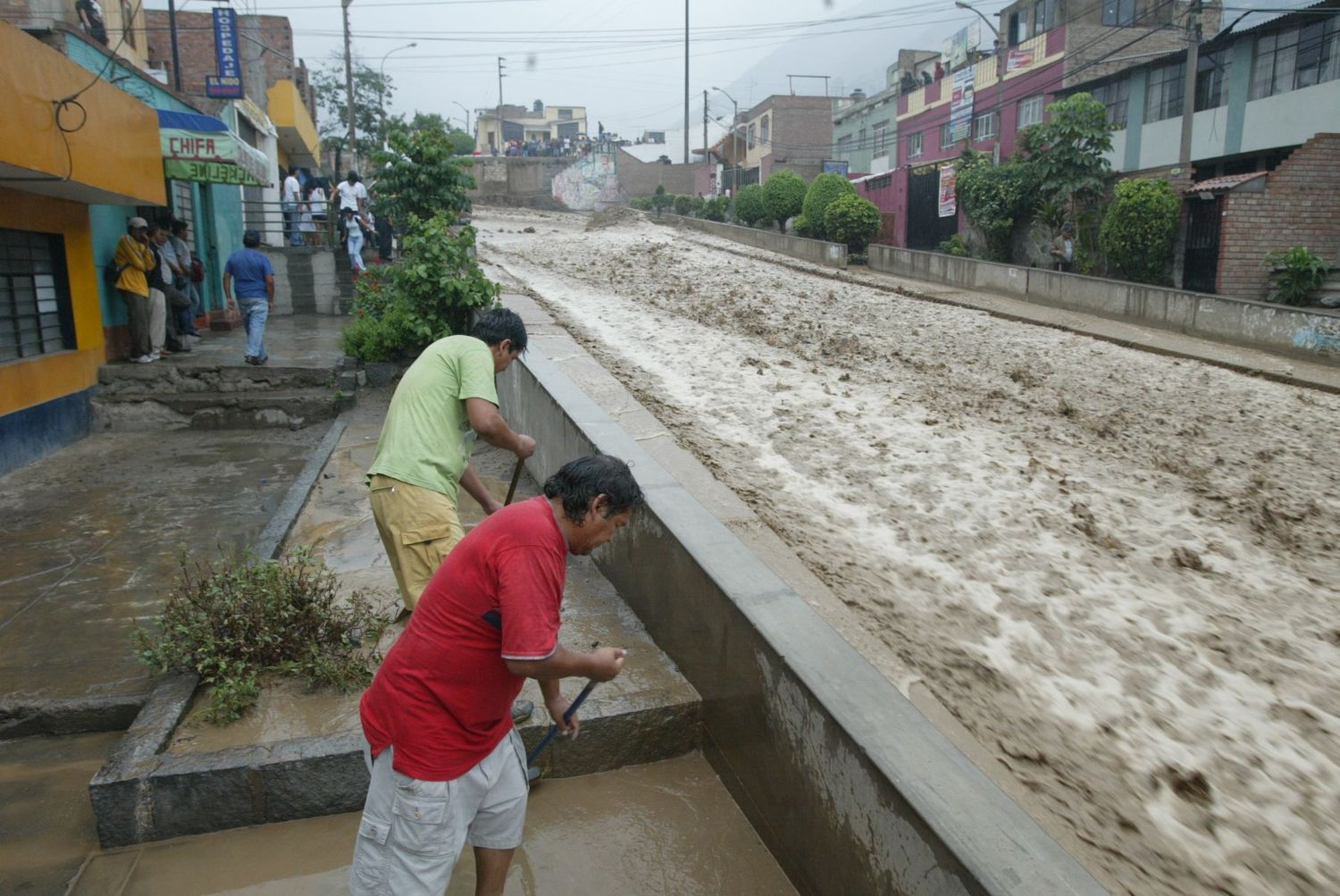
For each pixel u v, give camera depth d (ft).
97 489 24.57
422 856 8.18
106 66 35.14
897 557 17.07
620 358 31.37
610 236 90.79
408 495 13.52
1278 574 17.79
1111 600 16.14
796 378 30.50
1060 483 21.66
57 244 30.32
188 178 37.83
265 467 26.76
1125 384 34.88
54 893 10.19
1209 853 10.14
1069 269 67.00
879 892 9.07
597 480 8.29
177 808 11.05
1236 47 63.00
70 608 16.60
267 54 93.40
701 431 23.36
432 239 35.24
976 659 13.74
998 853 7.94
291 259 53.11
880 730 9.62
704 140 175.22
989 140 100.89
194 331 38.50
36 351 29.09
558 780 12.69
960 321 49.19
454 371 13.74
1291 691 13.61
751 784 11.86
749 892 10.66
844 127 150.41
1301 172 55.98
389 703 8.16
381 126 117.50
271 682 13.43
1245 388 35.96
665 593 14.88
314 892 10.32
